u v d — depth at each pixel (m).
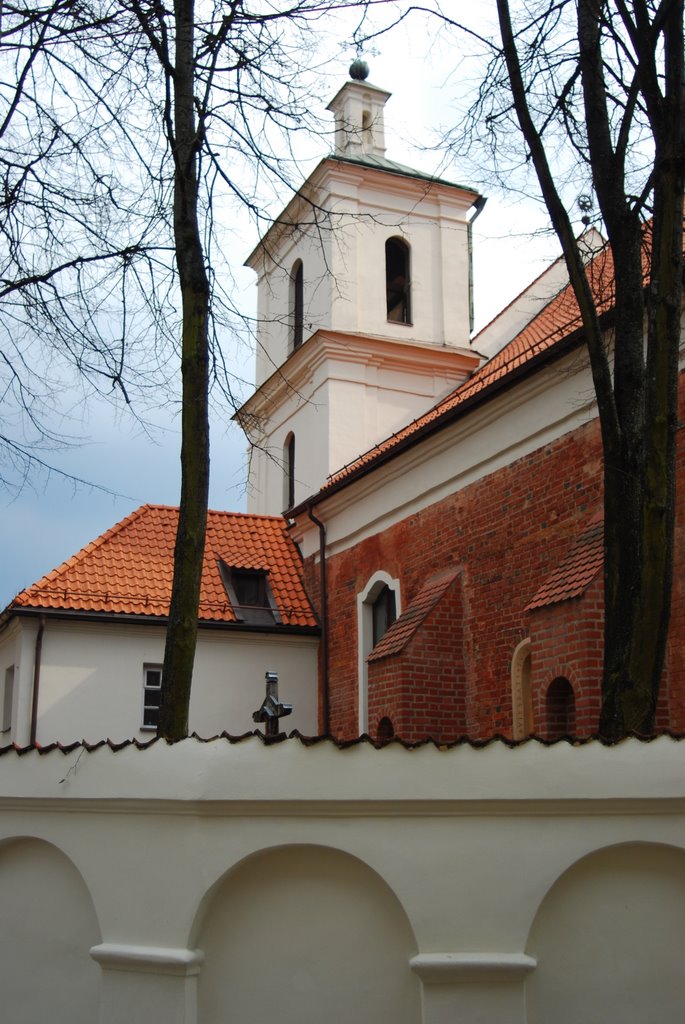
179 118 8.97
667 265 7.50
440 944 5.65
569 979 5.77
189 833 5.90
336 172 23.59
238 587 20.55
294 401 24.16
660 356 7.40
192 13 9.12
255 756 5.88
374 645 18.38
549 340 16.50
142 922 5.94
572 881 5.86
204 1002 5.83
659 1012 5.80
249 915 5.96
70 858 6.27
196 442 8.43
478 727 14.58
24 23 8.17
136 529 20.64
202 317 8.70
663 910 5.92
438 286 24.05
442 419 15.34
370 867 5.76
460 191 24.45
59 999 6.29
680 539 11.10
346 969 5.84
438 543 16.14
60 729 17.86
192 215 8.87
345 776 5.80
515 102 8.47
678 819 5.81
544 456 13.78
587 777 5.78
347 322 22.92
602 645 10.97
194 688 19.17
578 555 11.96
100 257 8.70
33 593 18.28
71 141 8.66
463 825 5.80
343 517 19.50
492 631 14.48
